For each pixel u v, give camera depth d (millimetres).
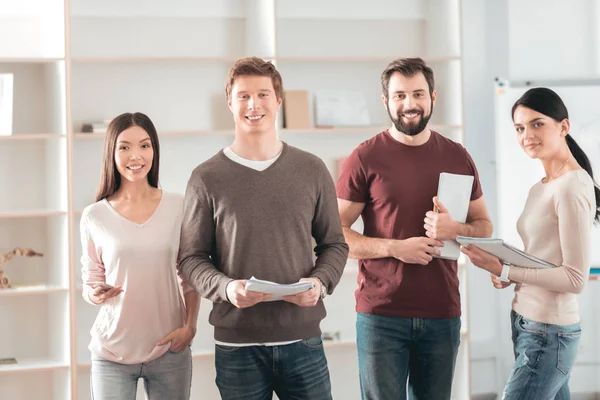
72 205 4195
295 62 4773
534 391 3314
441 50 4781
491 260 3305
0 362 4328
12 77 4234
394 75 3340
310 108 4781
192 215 2961
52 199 4422
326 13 4832
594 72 5098
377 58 4609
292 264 2922
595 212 3498
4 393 4500
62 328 4320
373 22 4887
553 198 3309
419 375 3416
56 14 4293
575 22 5086
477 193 3516
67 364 4246
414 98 3311
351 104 4734
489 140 5051
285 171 2941
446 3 4707
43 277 4531
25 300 4504
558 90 4742
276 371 2959
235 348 2947
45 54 4484
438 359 3352
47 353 4547
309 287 2771
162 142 4633
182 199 3346
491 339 5059
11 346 4488
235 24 4727
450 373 3383
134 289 3201
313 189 2984
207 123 4691
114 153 3242
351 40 4867
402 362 3363
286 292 2705
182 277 3268
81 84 4516
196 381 4637
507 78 5043
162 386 3250
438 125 4590
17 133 4465
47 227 4520
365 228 3471
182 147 4656
